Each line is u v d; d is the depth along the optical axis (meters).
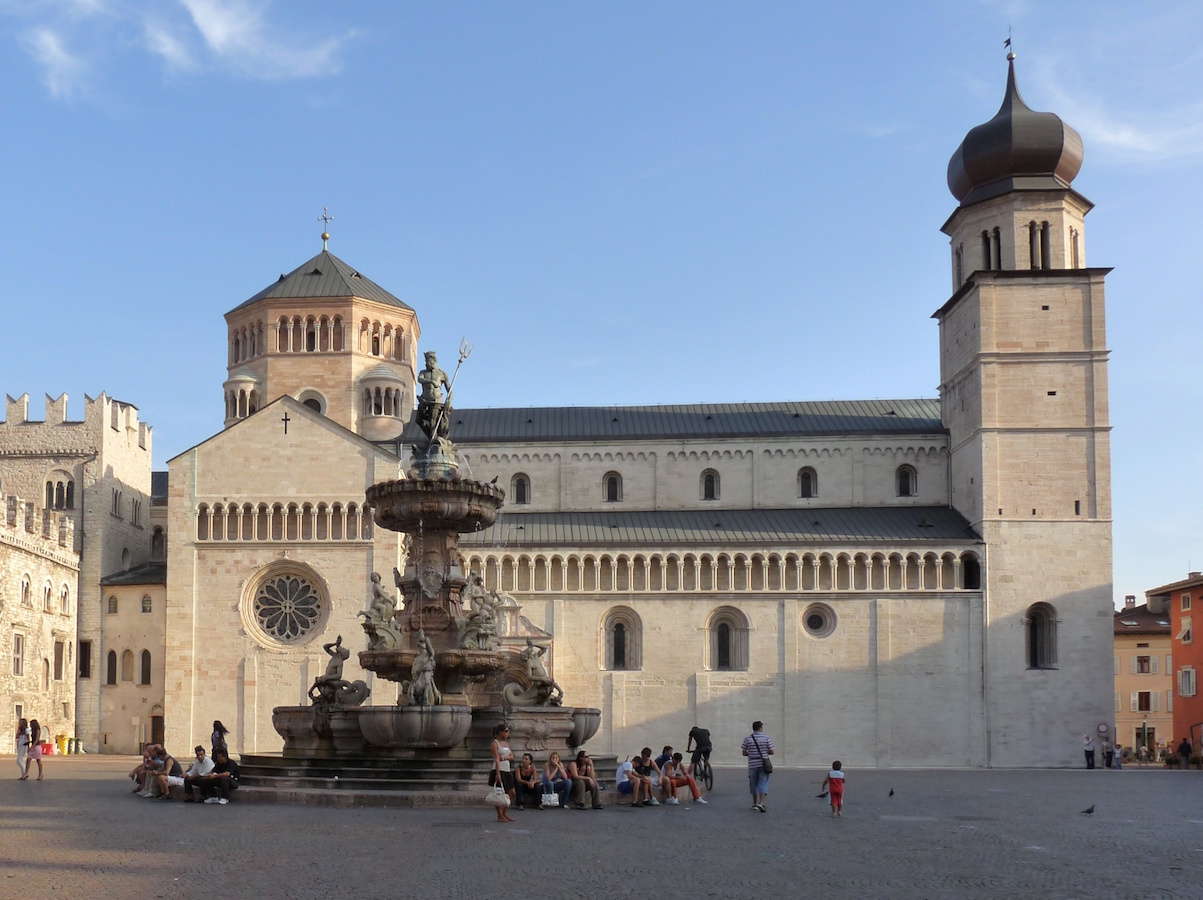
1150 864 30.67
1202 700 118.12
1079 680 97.50
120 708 101.94
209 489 98.31
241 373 111.44
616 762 52.41
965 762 97.00
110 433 108.06
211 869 27.50
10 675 89.94
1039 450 100.00
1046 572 98.69
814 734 97.62
